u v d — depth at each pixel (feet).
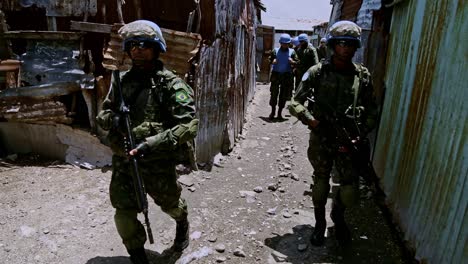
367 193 13.91
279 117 27.04
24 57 14.92
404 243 10.29
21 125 15.31
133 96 7.88
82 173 14.21
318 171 10.09
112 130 8.03
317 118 9.79
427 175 9.48
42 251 9.53
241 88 21.94
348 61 9.52
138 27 7.56
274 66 26.05
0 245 9.64
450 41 8.97
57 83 14.55
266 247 10.33
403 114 11.98
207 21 15.25
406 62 12.32
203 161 15.97
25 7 14.73
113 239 10.25
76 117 15.67
